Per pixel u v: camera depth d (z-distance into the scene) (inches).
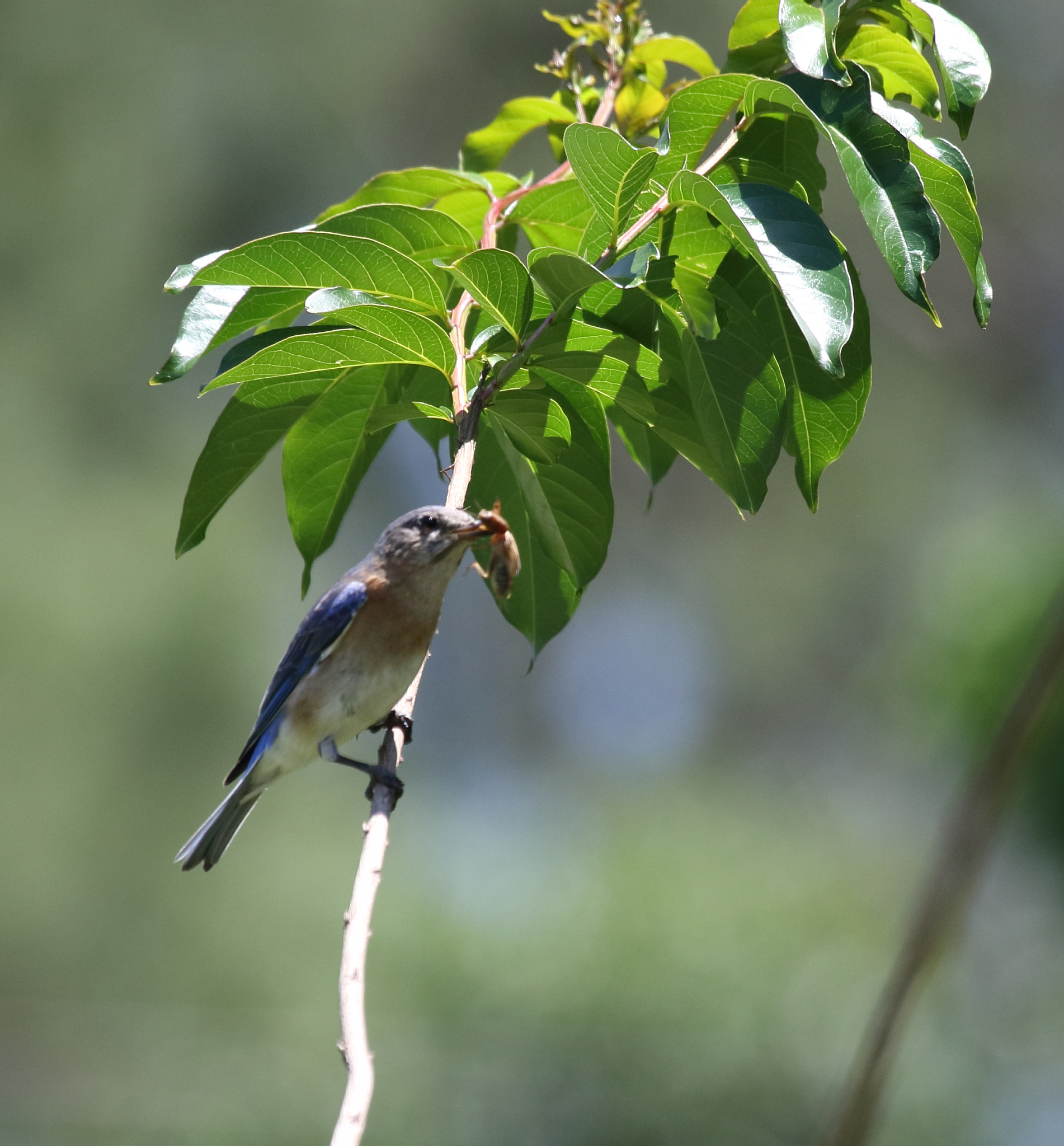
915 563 1034.1
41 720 757.3
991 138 940.0
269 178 912.9
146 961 764.0
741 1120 534.0
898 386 991.0
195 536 199.3
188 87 906.7
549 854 647.8
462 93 953.5
